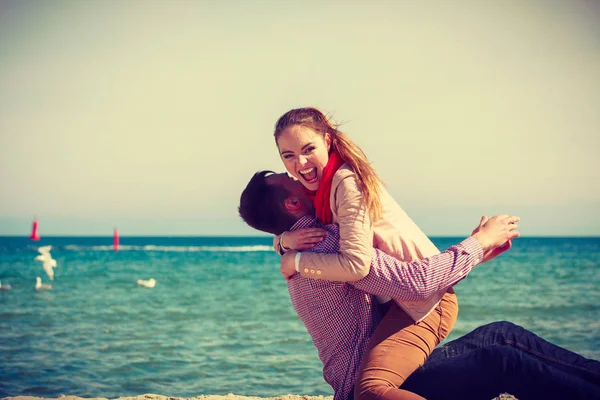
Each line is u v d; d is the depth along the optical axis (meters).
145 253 64.69
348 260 2.64
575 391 2.54
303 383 8.20
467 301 18.50
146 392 7.73
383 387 2.59
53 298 19.61
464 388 2.69
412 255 2.80
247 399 5.49
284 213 2.95
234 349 10.58
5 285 24.00
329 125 2.88
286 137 2.84
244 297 20.19
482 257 2.81
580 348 10.80
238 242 127.88
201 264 42.50
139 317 14.89
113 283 25.88
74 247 91.00
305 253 2.79
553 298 19.25
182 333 12.36
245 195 3.04
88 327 13.14
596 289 22.36
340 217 2.73
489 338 2.83
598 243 103.31
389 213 2.85
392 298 2.82
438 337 2.84
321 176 2.89
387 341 2.75
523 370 2.64
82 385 8.04
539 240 133.62
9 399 5.55
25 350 10.34
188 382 8.25
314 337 2.96
